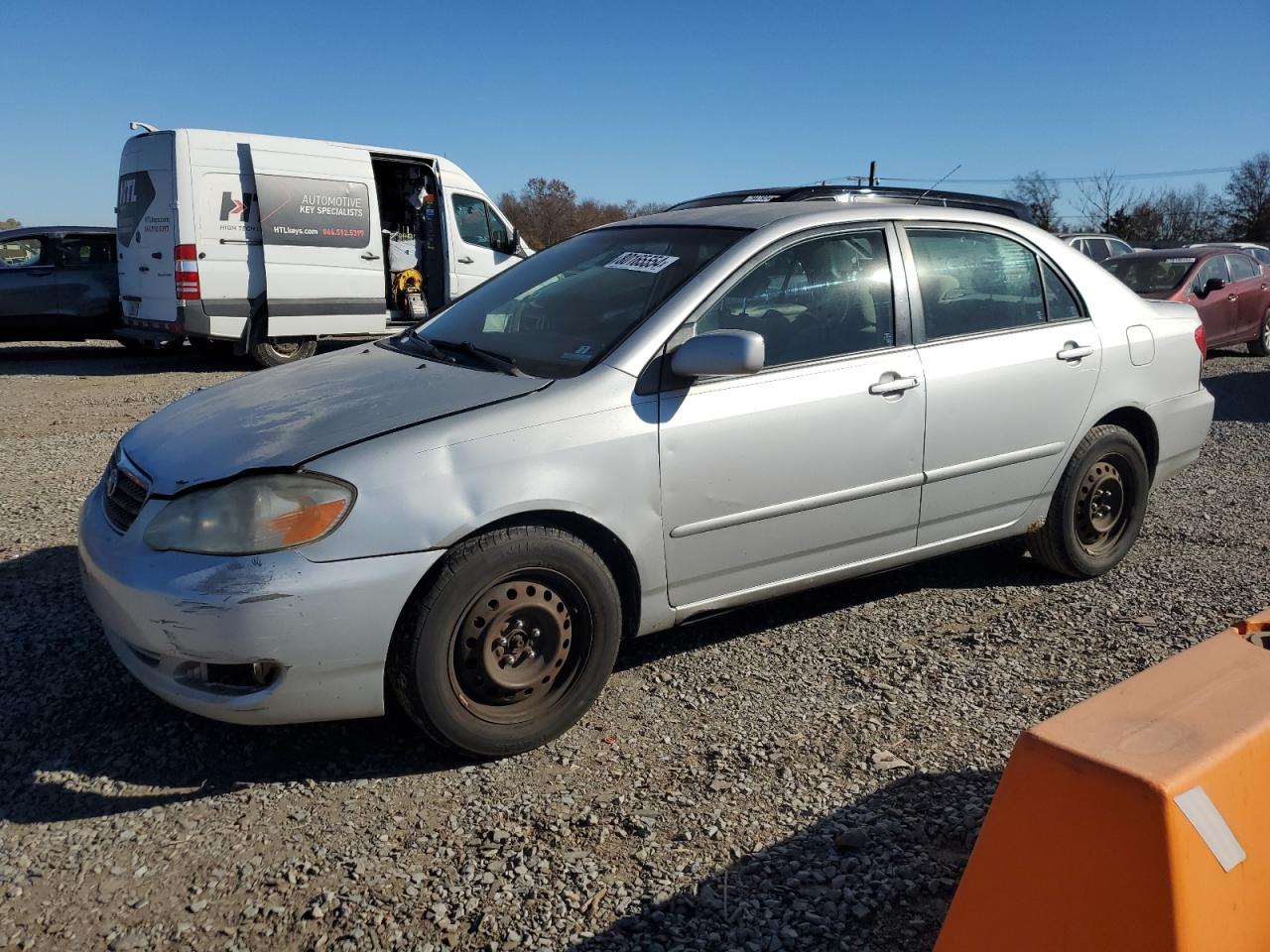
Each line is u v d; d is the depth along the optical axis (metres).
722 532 3.54
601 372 3.34
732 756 3.20
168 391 10.75
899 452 3.90
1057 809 1.83
